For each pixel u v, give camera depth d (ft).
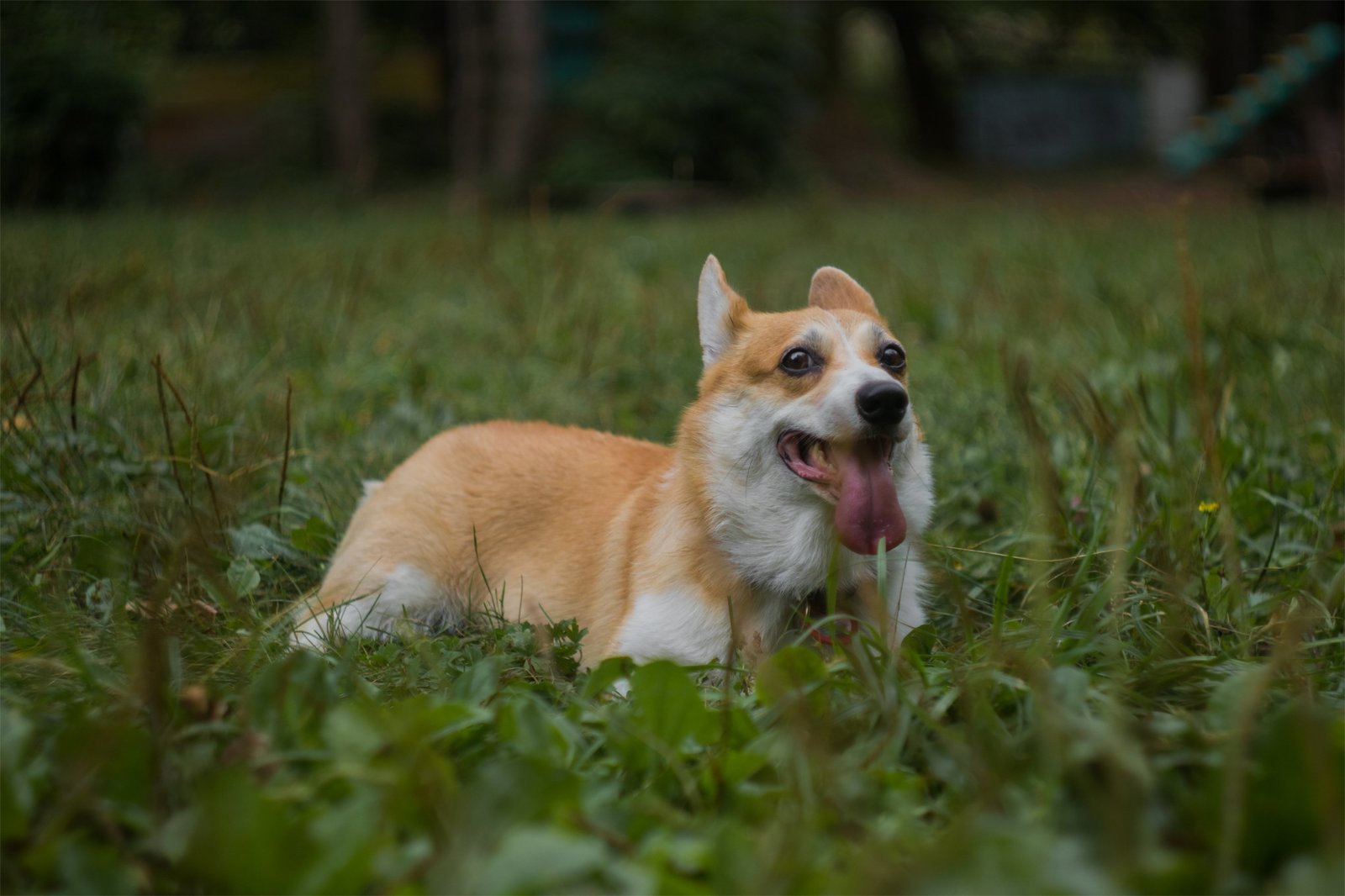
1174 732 8.12
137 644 9.82
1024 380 12.53
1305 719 6.86
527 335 25.25
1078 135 103.81
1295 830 6.78
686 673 9.32
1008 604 13.25
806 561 12.25
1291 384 20.03
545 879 6.19
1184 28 106.93
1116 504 13.20
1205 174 81.10
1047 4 104.17
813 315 13.07
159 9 80.64
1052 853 6.64
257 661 10.73
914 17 101.24
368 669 11.16
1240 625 11.24
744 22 71.61
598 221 44.70
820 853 7.05
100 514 14.43
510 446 15.20
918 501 12.81
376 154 74.08
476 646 11.98
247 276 30.22
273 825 6.66
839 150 87.04
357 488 17.08
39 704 8.86
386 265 33.81
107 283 26.35
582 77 74.64
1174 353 22.20
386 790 7.16
